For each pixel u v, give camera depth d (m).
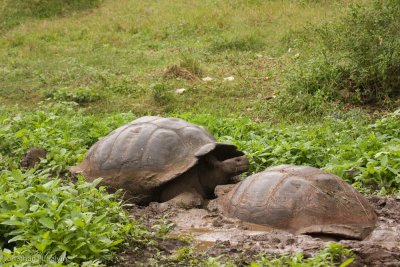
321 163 14.05
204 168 11.70
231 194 10.52
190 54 26.58
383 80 18.61
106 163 12.14
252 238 9.25
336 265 8.08
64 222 8.80
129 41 30.30
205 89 21.77
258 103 19.91
